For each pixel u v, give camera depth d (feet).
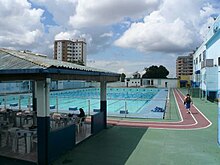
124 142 36.52
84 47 429.38
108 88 215.10
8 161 28.43
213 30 102.42
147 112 72.08
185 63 490.49
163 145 34.96
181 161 28.32
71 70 29.78
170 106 85.30
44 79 25.99
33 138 32.12
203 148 33.58
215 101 98.89
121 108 88.99
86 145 34.81
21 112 50.67
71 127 33.04
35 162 27.89
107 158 29.27
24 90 143.23
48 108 27.53
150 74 362.53
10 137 34.01
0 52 33.04
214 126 49.52
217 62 99.81
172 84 263.90
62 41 412.57
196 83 163.12
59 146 29.84
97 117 42.75
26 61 27.89
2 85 130.62
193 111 72.23
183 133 42.83
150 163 27.61
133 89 205.98
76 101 112.16
